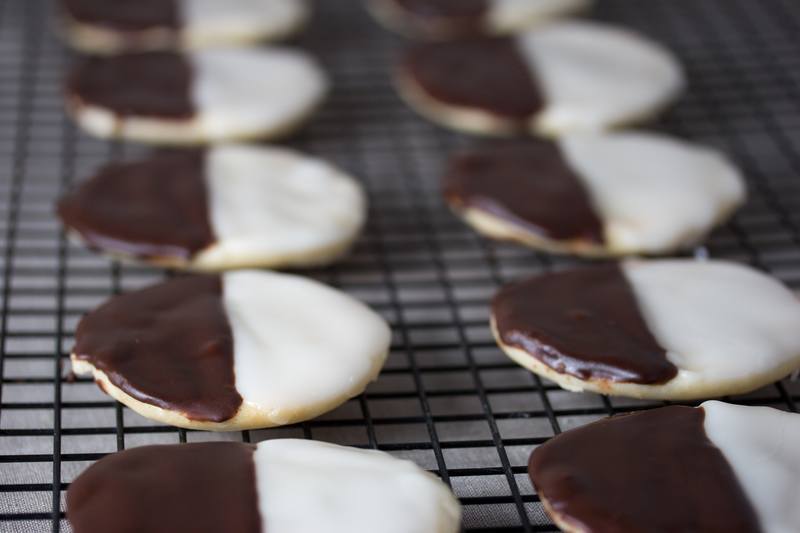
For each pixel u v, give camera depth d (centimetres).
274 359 40
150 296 41
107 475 37
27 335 43
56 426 40
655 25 58
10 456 39
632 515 36
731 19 59
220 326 40
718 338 40
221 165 46
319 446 38
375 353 40
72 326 44
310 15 59
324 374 39
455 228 48
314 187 46
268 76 51
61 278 44
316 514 36
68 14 54
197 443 38
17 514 38
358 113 53
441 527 36
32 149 50
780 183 49
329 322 41
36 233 47
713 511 36
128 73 51
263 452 38
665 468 37
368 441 40
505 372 43
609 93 50
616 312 41
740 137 52
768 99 54
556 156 47
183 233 44
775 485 37
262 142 51
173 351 40
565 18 57
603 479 37
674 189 46
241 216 44
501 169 47
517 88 50
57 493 38
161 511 36
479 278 46
